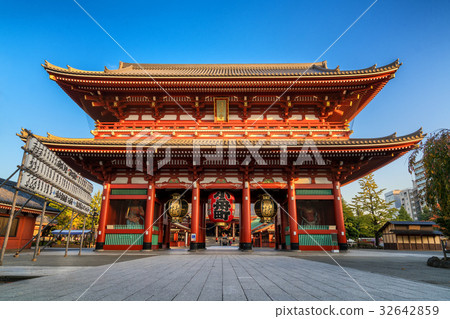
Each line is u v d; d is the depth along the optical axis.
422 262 13.70
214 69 35.97
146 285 6.62
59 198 12.98
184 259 14.80
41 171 11.01
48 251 23.34
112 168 24.28
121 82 23.70
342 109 28.50
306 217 23.66
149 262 12.92
